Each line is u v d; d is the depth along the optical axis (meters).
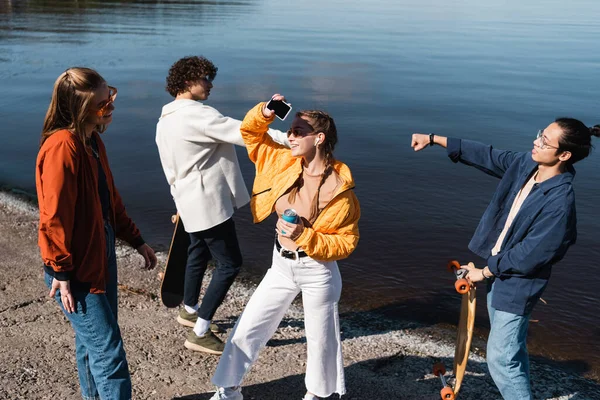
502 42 26.14
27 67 17.05
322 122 3.22
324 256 3.22
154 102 13.13
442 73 17.81
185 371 4.03
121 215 3.49
